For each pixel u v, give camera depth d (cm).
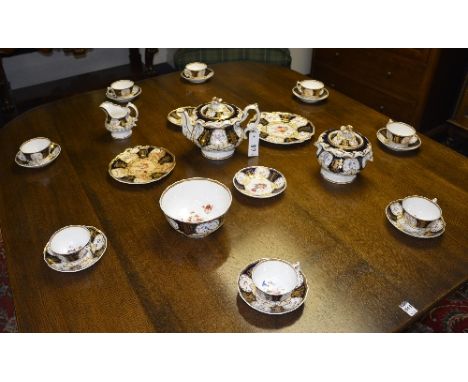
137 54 326
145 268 94
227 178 122
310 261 95
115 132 138
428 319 159
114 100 166
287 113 154
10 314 162
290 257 96
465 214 109
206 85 179
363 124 150
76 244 100
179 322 83
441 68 242
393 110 271
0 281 173
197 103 163
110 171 123
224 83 180
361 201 113
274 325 83
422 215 107
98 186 119
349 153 113
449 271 93
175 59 228
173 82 181
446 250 98
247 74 189
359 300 87
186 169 126
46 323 83
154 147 133
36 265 95
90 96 172
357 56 282
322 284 90
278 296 83
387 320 83
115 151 135
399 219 106
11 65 316
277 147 137
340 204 112
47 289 89
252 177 120
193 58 227
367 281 91
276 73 191
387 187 119
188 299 87
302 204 112
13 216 108
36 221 107
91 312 85
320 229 104
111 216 108
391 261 95
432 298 87
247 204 112
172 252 98
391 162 130
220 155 129
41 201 114
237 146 133
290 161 130
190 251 98
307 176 123
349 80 295
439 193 117
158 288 89
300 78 186
